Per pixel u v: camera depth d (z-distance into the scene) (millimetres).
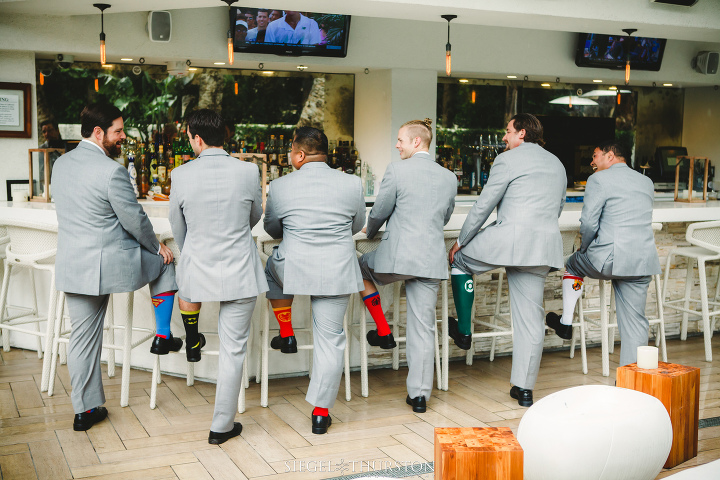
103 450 3102
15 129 5109
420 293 3570
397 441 3223
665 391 2855
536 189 3557
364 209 3396
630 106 7629
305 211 3223
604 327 4270
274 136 6379
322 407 3307
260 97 6293
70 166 3197
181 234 3182
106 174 3129
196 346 3311
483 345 4672
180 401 3754
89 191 3141
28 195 4852
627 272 3877
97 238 3180
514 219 3559
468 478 2084
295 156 3346
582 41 6457
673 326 5277
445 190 3543
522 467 2088
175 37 5340
